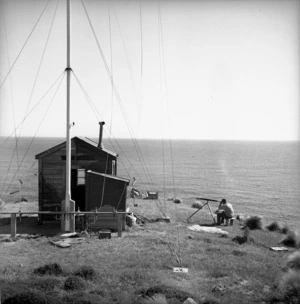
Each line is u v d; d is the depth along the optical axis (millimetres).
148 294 12211
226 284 13750
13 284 12789
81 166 25391
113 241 20094
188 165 138250
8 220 25938
